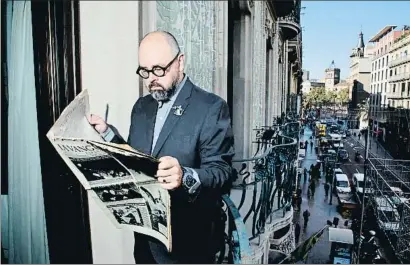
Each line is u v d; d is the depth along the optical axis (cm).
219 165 170
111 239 195
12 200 226
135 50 177
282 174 457
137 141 182
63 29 190
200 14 316
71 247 211
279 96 1339
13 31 205
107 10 178
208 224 208
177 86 181
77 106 150
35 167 218
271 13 948
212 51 366
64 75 194
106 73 180
